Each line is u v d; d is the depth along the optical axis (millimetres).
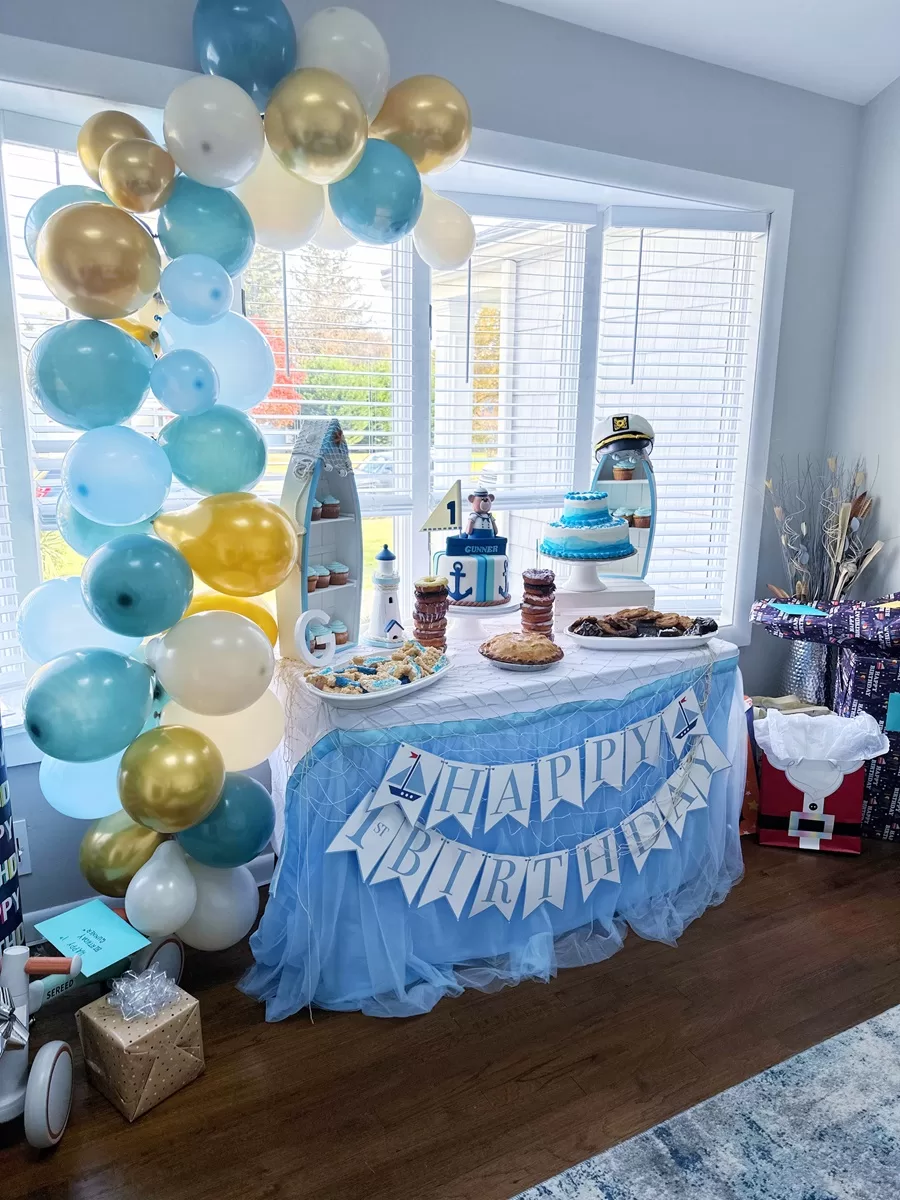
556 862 2129
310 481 2115
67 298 1621
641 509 2768
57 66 1894
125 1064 1648
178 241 1742
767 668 3490
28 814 2209
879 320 3088
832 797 2721
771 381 3168
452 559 2482
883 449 3117
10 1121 1673
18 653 2174
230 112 1642
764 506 3289
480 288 2764
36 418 2156
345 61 1783
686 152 2811
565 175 2600
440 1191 1533
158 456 1713
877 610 2818
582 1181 1556
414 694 1979
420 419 2725
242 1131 1660
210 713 1794
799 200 3068
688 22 2561
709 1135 1654
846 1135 1659
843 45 2729
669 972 2139
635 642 2314
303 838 1918
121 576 1641
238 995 2053
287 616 2215
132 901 1806
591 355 2967
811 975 2127
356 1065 1831
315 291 2473
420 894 1978
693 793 2342
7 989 1603
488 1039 1909
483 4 2389
